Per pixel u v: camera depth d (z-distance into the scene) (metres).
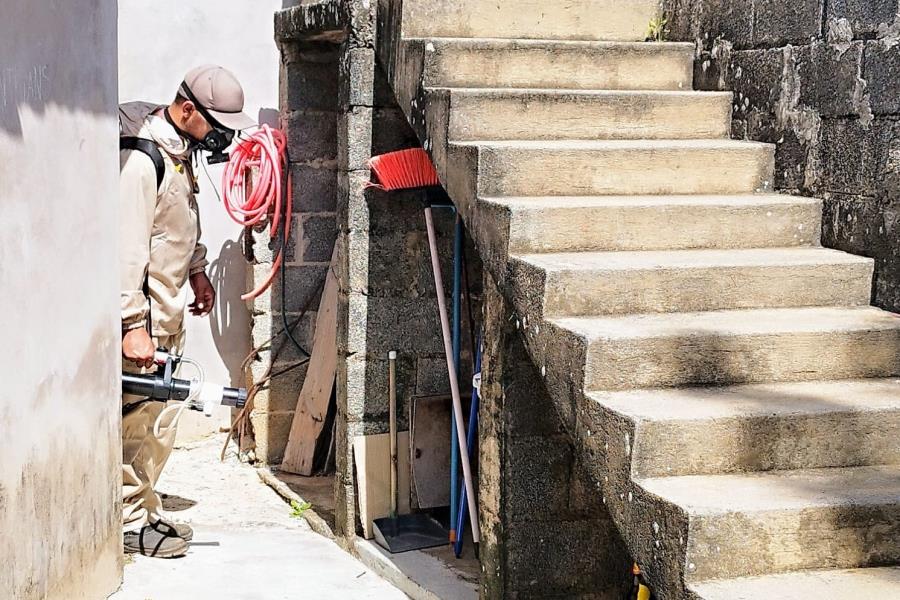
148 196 5.81
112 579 5.30
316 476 7.67
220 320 8.02
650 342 4.12
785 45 5.17
